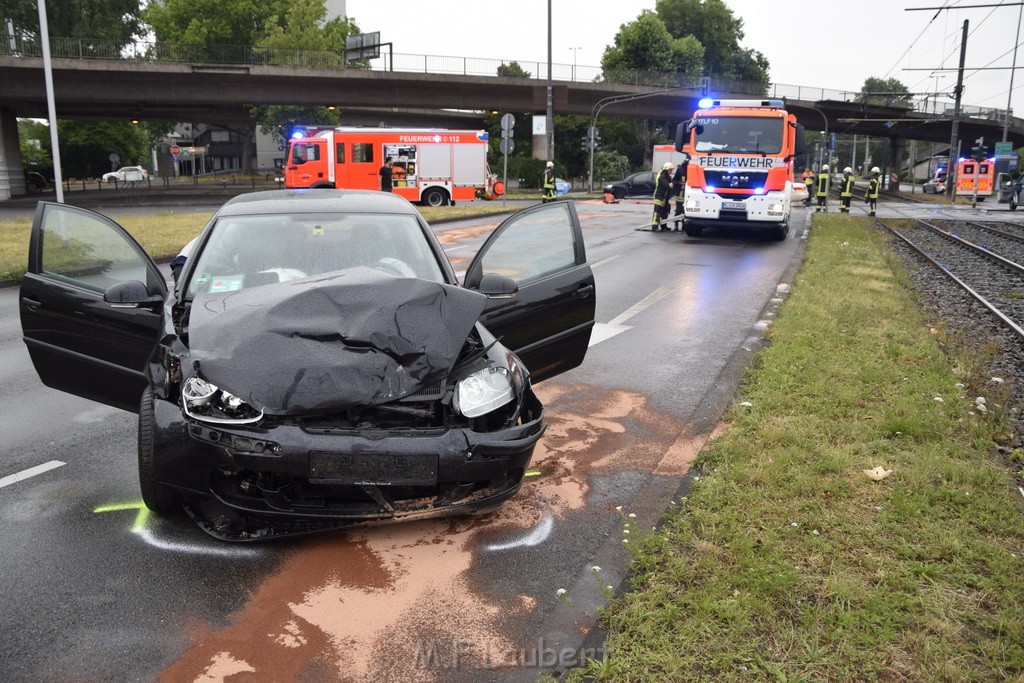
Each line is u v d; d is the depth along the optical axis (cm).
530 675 275
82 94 4125
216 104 4606
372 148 3328
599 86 5469
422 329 362
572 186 6141
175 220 2091
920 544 349
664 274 1259
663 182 2017
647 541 352
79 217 449
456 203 3522
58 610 314
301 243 459
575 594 324
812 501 388
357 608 316
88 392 456
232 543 368
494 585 333
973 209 3603
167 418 348
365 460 334
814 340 737
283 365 339
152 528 384
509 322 468
